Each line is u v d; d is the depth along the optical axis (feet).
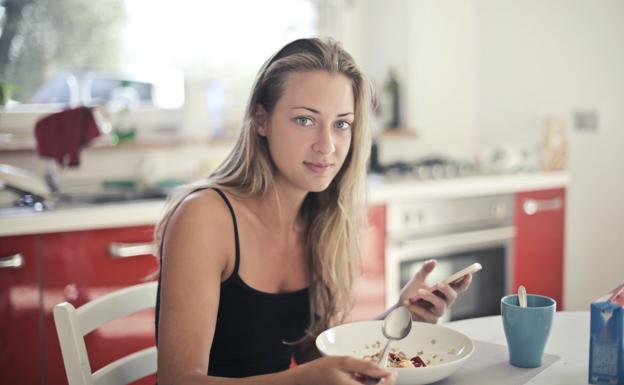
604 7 9.89
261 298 4.49
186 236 4.10
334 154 4.36
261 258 4.55
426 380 3.58
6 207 8.20
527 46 11.08
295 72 4.25
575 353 4.17
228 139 10.33
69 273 7.58
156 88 10.29
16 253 7.29
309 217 4.91
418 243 9.57
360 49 12.08
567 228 10.96
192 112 10.12
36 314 7.45
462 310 10.13
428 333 4.21
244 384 3.31
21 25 9.38
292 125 4.26
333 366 3.13
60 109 9.55
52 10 9.53
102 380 4.26
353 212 4.93
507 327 3.94
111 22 9.91
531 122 11.11
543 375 3.81
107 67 9.95
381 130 11.66
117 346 7.83
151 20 10.18
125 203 8.34
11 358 7.38
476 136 12.15
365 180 5.00
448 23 11.76
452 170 10.59
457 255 9.97
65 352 3.91
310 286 4.91
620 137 9.84
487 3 11.71
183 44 10.45
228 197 4.43
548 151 10.70
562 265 10.96
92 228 7.66
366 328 4.29
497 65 11.63
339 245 4.91
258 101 4.48
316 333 4.91
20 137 9.26
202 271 4.03
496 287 10.42
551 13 10.66
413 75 11.58
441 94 11.81
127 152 9.84
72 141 8.52
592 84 10.16
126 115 10.01
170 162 10.08
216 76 10.76
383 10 11.84
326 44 4.40
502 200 10.30
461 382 3.71
